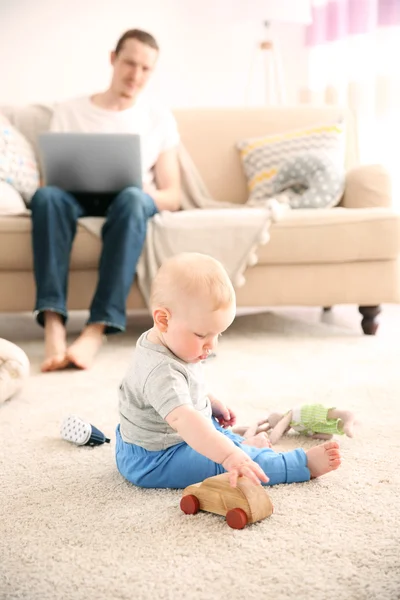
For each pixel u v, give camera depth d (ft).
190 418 3.55
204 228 8.11
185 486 3.93
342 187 9.31
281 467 3.93
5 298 8.15
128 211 7.68
